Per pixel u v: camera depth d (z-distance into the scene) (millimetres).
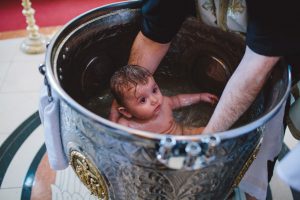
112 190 679
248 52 605
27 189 969
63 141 713
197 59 958
